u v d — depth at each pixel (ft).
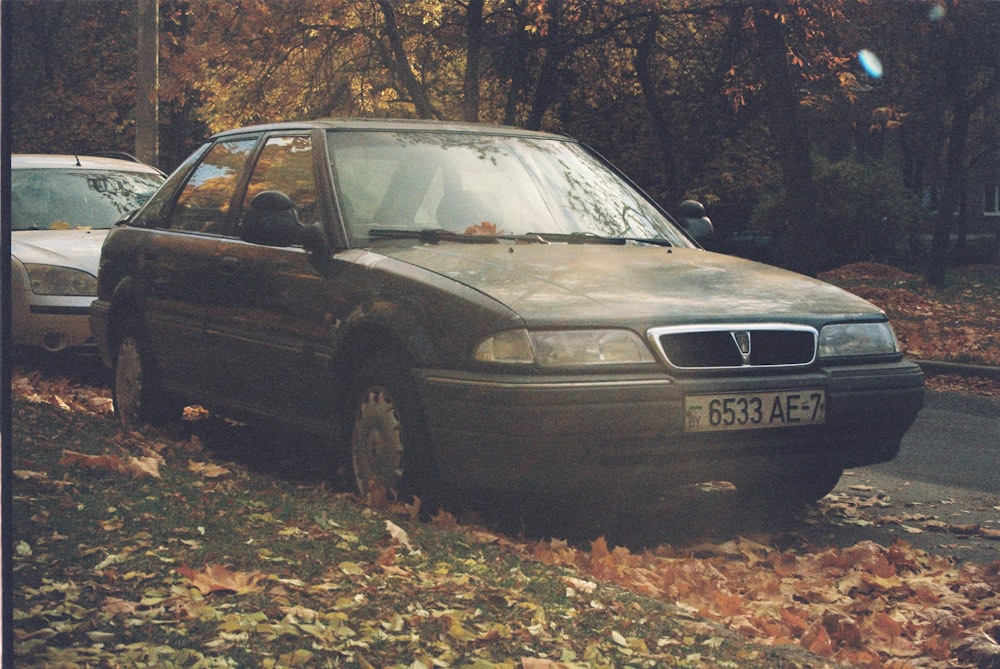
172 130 93.30
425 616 12.22
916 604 15.48
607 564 15.78
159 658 10.44
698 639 12.75
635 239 21.17
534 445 15.89
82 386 31.48
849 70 56.13
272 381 20.17
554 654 11.67
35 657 10.18
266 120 56.18
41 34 98.07
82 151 97.40
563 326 16.29
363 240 19.24
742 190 82.28
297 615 11.75
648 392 16.26
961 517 21.02
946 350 45.68
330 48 53.26
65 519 14.32
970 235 156.04
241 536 14.52
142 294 24.04
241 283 20.94
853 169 105.29
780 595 15.57
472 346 16.37
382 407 17.66
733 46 57.67
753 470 17.37
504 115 57.52
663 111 65.98
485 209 20.29
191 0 54.60
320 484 19.47
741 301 17.90
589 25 53.72
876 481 23.97
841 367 18.20
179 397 23.31
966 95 80.43
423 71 58.75
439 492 17.22
